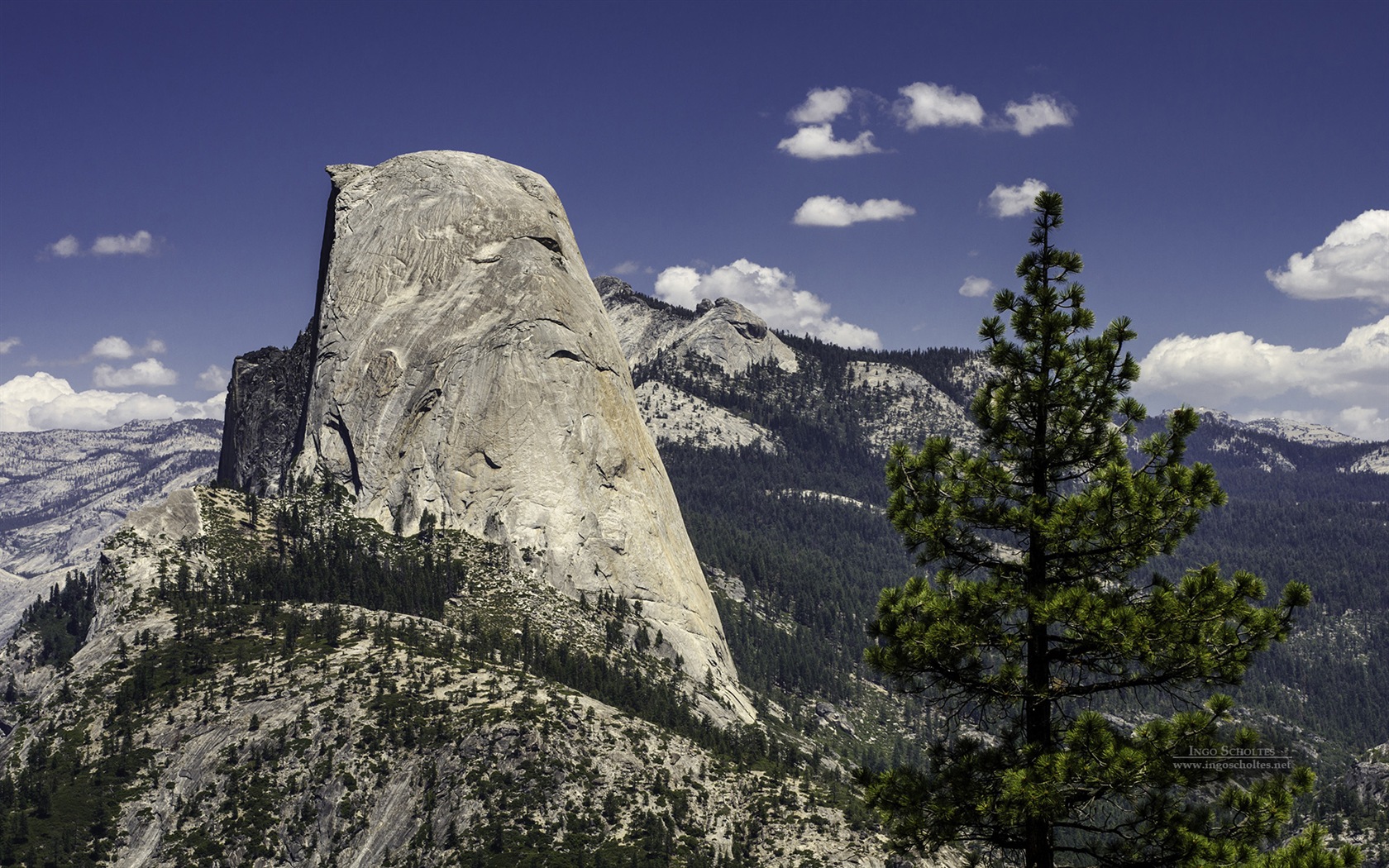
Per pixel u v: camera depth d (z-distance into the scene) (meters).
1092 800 30.23
